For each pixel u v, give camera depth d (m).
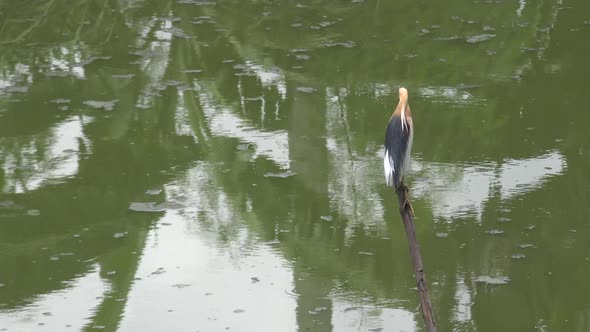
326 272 9.73
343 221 10.77
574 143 12.39
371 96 13.92
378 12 17.47
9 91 13.98
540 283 9.50
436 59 15.31
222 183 11.53
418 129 12.91
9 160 12.01
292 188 11.48
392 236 10.46
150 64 15.01
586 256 9.94
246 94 13.96
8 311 9.02
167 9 17.48
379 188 11.48
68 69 14.80
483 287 9.41
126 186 11.46
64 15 17.12
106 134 12.75
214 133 12.79
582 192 11.16
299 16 17.22
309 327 8.71
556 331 8.75
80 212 10.88
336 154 12.26
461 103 13.70
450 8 17.62
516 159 12.06
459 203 11.05
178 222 10.71
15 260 9.93
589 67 14.91
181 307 9.09
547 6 17.69
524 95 13.94
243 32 16.39
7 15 17.06
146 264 9.90
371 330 8.70
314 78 14.56
